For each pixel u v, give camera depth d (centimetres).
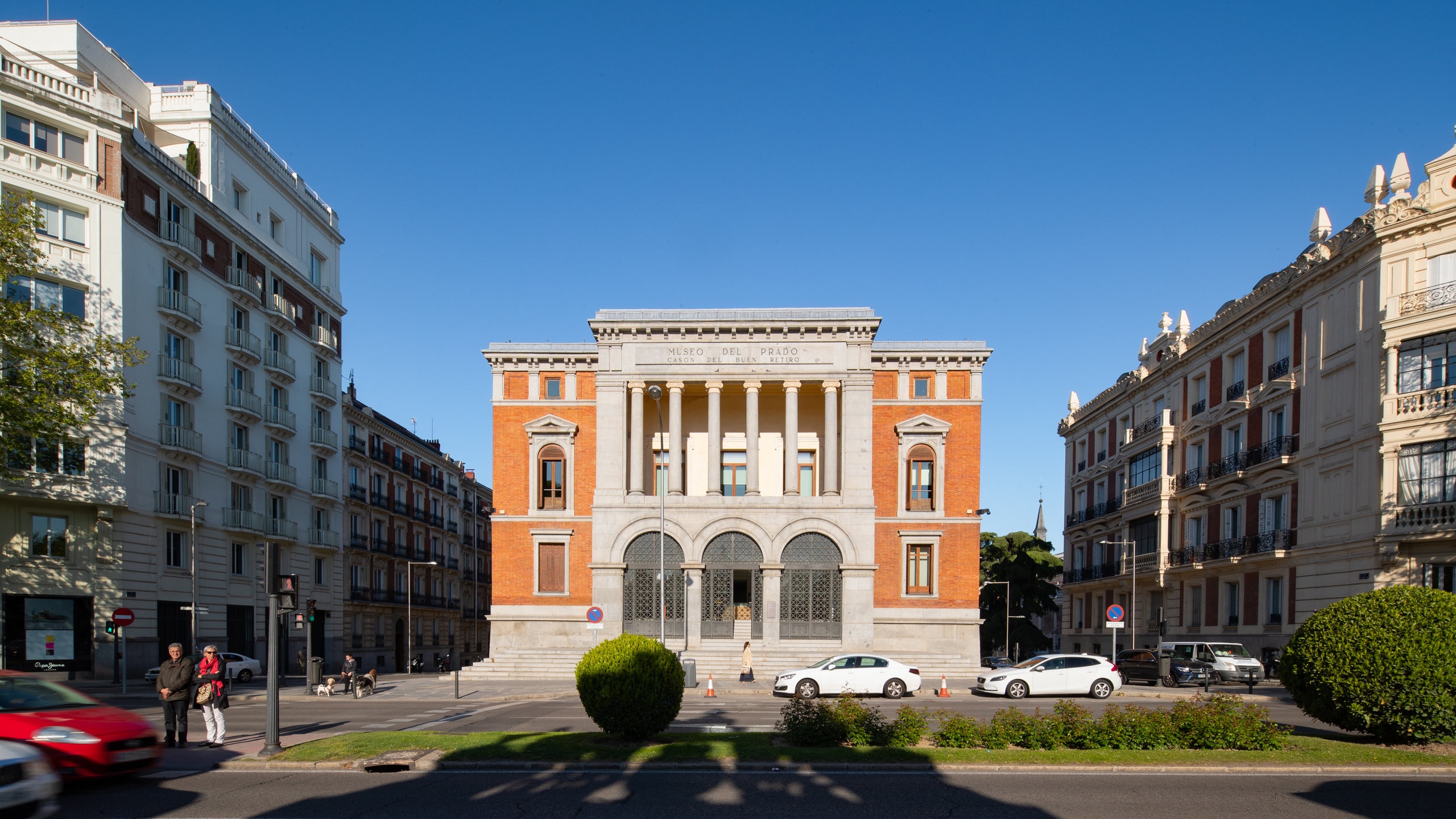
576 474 4534
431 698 3036
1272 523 3784
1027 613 6450
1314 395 3478
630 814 1188
